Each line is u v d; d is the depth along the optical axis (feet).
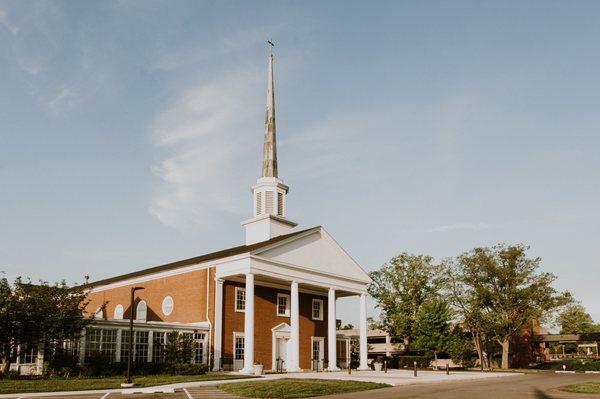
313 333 159.84
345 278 154.40
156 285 150.61
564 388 84.02
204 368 115.65
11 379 89.92
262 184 164.04
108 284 168.96
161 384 87.40
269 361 142.61
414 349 196.13
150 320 149.48
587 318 362.74
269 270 131.13
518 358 244.63
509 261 203.31
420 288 207.31
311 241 146.30
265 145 171.22
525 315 197.57
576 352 382.01
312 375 116.98
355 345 249.96
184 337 119.65
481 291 201.77
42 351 102.17
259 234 159.94
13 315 90.38
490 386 91.30
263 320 143.54
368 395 73.36
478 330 205.87
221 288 132.77
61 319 94.58
